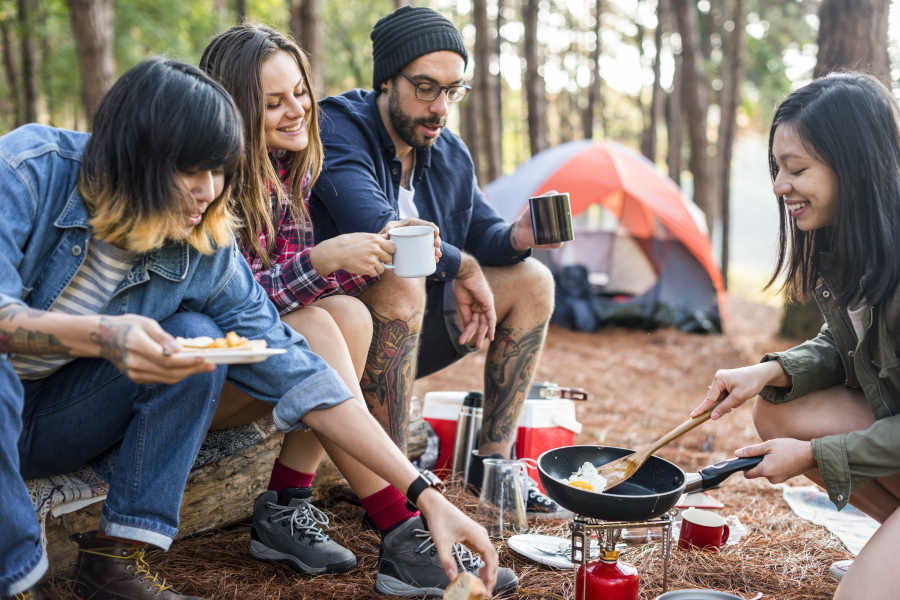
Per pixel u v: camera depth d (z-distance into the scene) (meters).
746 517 2.78
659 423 4.86
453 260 2.39
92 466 1.80
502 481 2.44
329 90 24.95
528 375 2.72
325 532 2.32
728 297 13.86
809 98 1.81
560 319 8.98
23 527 1.39
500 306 2.64
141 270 1.62
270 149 2.17
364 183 2.41
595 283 10.09
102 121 1.45
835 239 1.89
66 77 13.88
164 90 1.41
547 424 2.94
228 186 1.56
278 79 2.04
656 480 1.87
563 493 1.68
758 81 20.20
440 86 2.45
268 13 15.59
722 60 15.69
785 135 1.84
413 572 1.91
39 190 1.51
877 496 2.01
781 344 8.08
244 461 2.32
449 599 1.51
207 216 1.57
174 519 1.62
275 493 2.09
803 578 2.18
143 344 1.26
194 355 1.28
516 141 26.52
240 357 1.31
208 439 2.14
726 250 14.56
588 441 4.25
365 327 2.06
